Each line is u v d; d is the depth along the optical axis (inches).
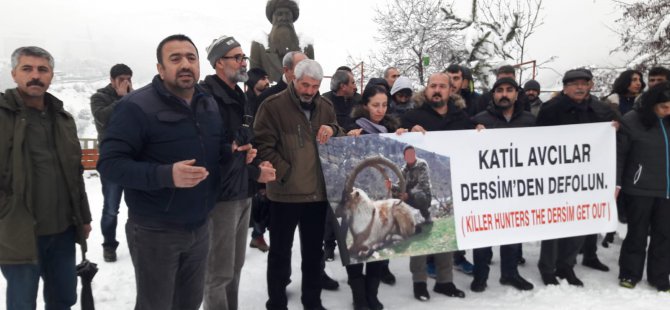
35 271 109.8
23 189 105.6
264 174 118.6
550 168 164.1
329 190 139.2
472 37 506.9
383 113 150.3
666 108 163.6
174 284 105.3
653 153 165.3
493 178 158.1
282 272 140.7
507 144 159.5
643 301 157.5
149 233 97.2
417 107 162.7
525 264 197.0
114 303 152.7
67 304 120.3
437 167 151.8
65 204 115.8
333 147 139.8
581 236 170.9
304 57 157.9
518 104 173.8
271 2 310.7
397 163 146.8
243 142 123.5
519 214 161.3
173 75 95.5
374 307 149.0
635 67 398.9
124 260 195.9
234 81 128.6
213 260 125.1
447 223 152.8
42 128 112.0
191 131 98.5
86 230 123.4
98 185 406.6
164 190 95.5
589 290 166.9
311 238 142.0
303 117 137.3
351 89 188.2
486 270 166.9
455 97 168.6
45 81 108.5
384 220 145.3
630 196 170.2
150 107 94.7
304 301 145.6
